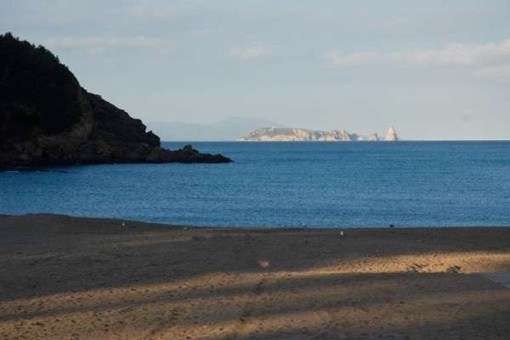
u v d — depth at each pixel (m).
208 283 12.15
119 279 12.56
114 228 21.95
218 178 68.62
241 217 34.97
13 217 23.42
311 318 9.42
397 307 10.07
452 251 16.69
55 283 12.18
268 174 75.94
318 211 37.94
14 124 86.88
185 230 21.95
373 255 15.83
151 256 15.41
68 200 44.94
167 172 78.50
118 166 88.88
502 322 9.12
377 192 51.31
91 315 9.70
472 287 11.64
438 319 9.30
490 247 17.61
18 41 92.38
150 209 39.28
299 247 17.00
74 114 93.31
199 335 8.55
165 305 10.34
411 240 18.89
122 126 107.00
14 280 12.43
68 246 17.19
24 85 88.31
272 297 10.89
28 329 8.92
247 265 14.25
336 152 173.25
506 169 86.44
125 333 8.69
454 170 84.25
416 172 79.94
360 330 8.73
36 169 80.38
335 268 13.99
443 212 37.56
